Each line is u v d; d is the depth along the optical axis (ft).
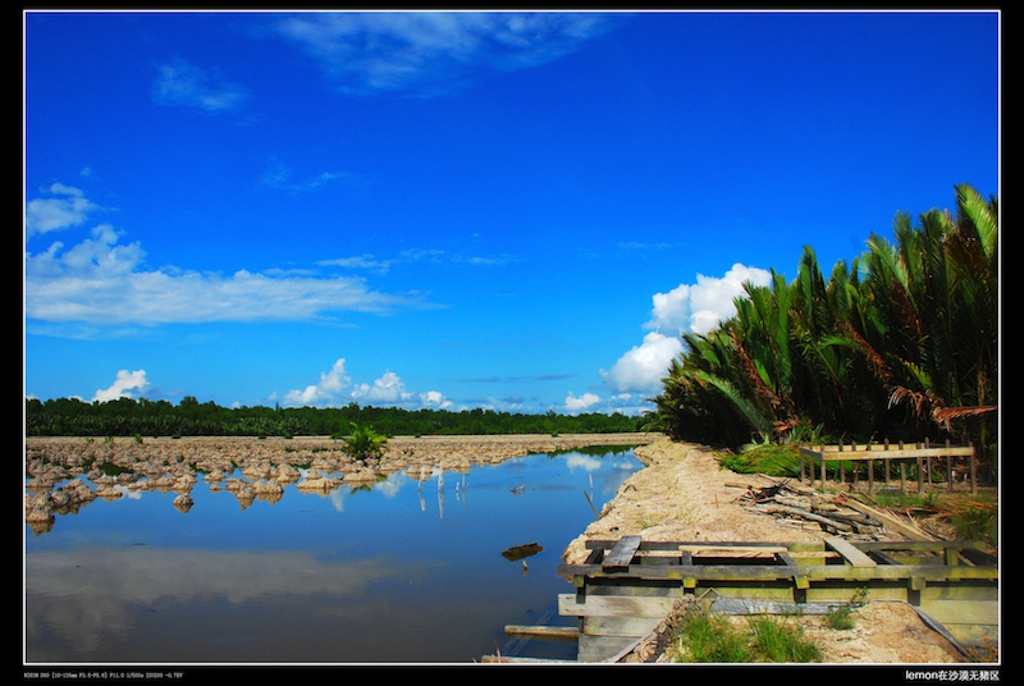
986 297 44.93
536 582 42.32
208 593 41.39
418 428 224.33
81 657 30.66
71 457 123.03
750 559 31.76
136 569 47.60
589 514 69.62
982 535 32.01
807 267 68.18
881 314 55.62
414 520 66.39
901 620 24.11
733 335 73.51
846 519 38.88
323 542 55.98
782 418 69.67
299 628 34.63
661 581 27.73
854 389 60.70
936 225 49.39
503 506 75.66
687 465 75.66
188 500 77.15
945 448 44.62
